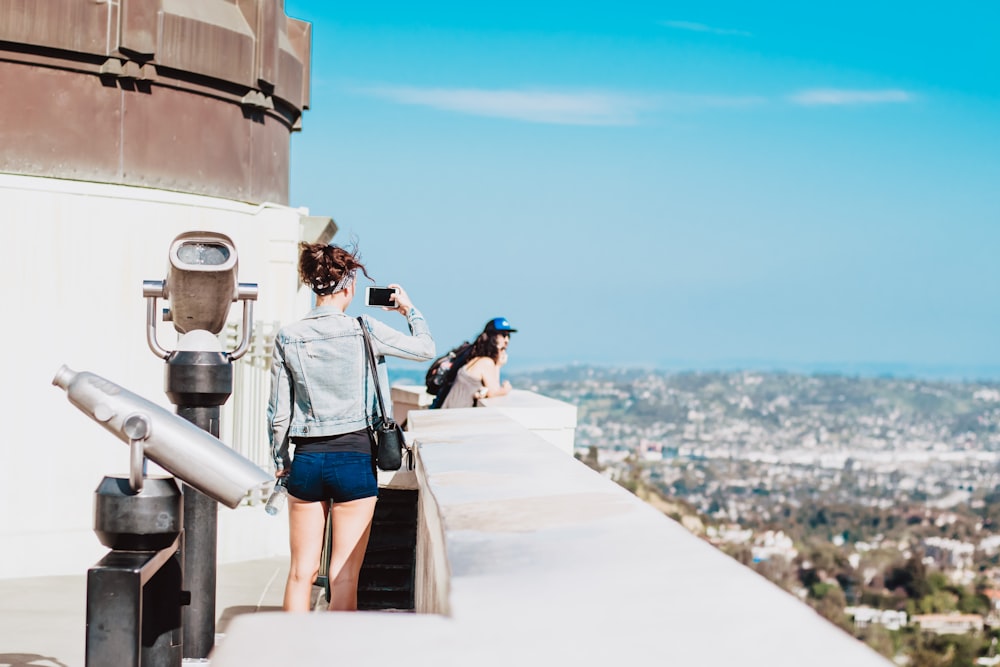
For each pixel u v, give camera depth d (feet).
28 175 29.48
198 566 13.29
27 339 28.78
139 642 9.76
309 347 14.84
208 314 12.62
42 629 20.94
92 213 29.76
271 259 33.99
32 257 28.89
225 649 4.39
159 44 30.83
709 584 5.16
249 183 34.68
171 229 31.24
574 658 4.25
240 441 32.35
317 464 14.82
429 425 16.25
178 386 12.55
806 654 4.23
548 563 5.63
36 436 28.84
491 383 28.84
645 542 6.22
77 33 29.45
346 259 15.11
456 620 4.71
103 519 10.09
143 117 31.24
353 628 4.63
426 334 15.66
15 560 28.02
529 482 9.21
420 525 14.79
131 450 10.00
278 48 34.68
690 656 4.24
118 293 30.14
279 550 33.06
